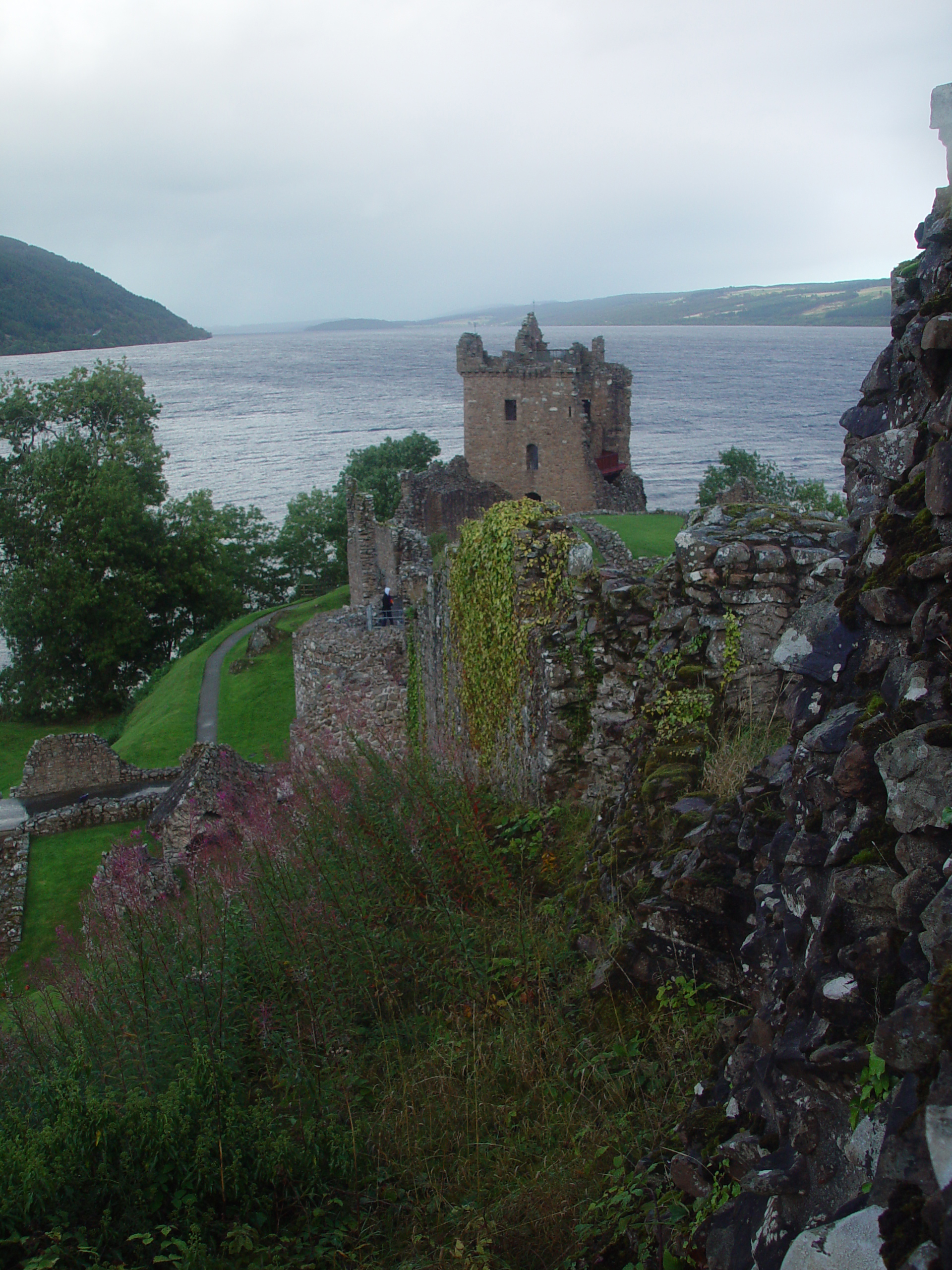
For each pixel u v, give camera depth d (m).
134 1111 5.47
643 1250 4.41
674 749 7.95
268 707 43.41
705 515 9.26
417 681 22.05
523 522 12.95
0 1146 5.34
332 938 7.63
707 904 5.93
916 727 3.91
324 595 69.50
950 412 4.22
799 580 8.23
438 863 8.71
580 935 7.34
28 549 62.41
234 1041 6.68
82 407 68.19
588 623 10.53
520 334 68.19
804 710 5.03
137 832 19.98
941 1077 2.91
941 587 4.29
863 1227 2.93
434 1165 5.73
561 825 9.88
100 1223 5.12
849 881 3.95
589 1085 5.95
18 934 19.78
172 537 66.25
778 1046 4.02
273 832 12.23
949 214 5.39
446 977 7.43
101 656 59.69
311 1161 5.64
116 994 7.33
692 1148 4.59
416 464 86.75
